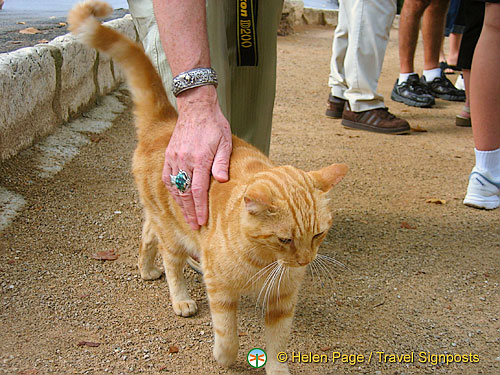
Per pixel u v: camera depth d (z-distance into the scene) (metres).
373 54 2.13
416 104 2.64
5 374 0.94
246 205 0.88
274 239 0.92
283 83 2.98
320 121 2.37
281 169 0.97
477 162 1.58
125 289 1.19
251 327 1.12
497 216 1.56
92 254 1.28
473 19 2.11
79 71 1.94
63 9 2.94
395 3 2.10
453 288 1.24
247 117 1.38
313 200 0.94
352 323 1.13
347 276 1.27
